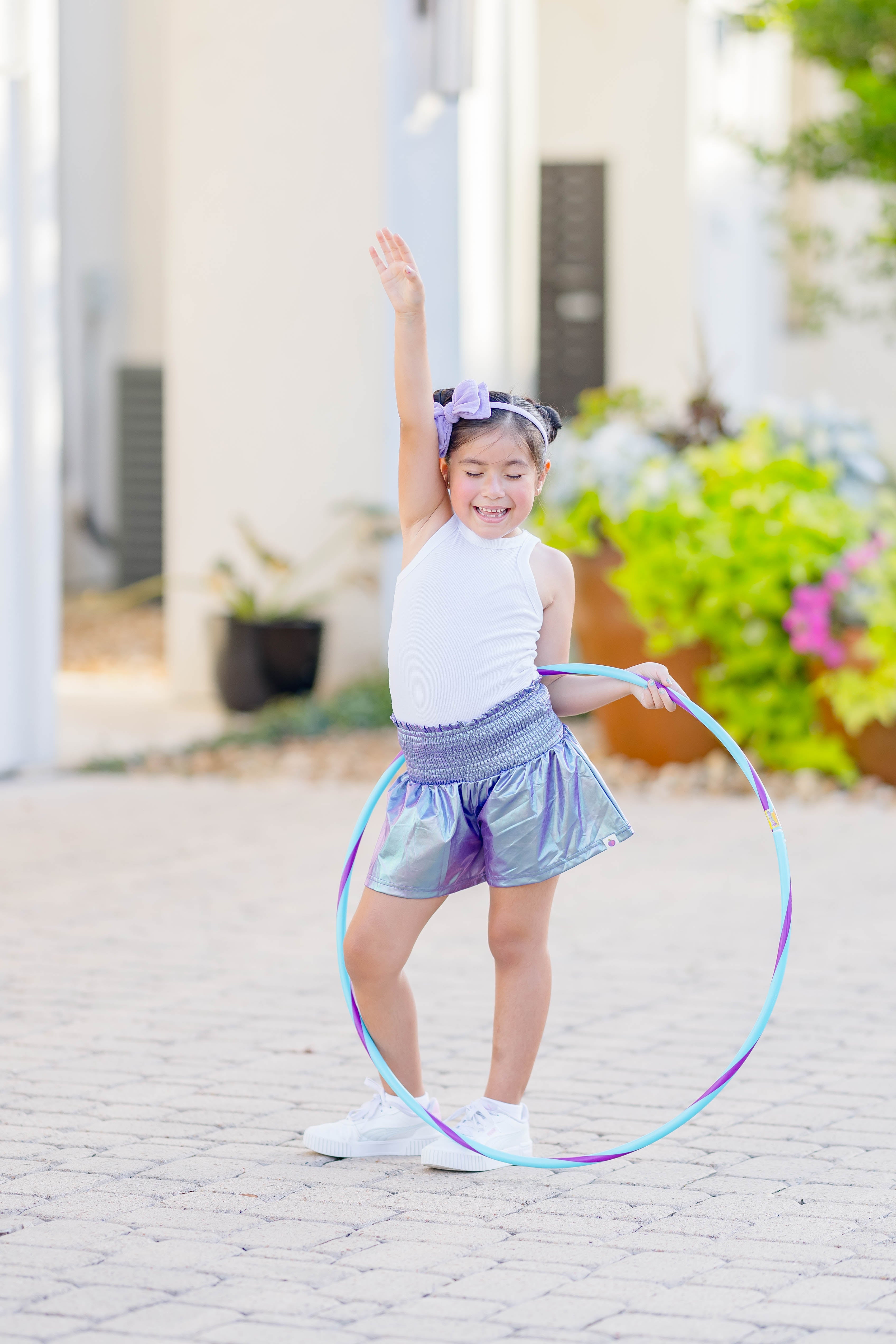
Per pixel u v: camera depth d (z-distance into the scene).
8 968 5.84
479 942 6.34
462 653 3.98
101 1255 3.46
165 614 17.42
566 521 9.73
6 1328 3.11
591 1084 4.68
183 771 9.95
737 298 18.23
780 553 9.10
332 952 6.10
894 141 11.20
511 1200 3.82
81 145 17.41
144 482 17.97
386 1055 4.14
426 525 4.10
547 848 3.99
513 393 4.27
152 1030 5.14
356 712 11.14
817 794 9.18
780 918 6.62
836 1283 3.33
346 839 8.11
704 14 16.27
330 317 11.98
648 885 7.22
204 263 12.19
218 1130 4.27
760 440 10.05
